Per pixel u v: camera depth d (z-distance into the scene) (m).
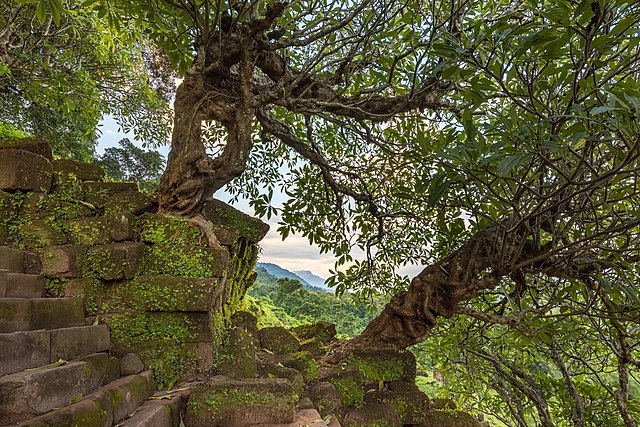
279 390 2.17
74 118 8.78
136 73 9.29
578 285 3.05
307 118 5.08
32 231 2.67
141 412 1.89
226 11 3.64
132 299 2.58
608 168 2.68
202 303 2.57
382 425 3.08
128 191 3.06
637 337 3.72
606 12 1.65
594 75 1.83
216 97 3.54
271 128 4.50
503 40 1.79
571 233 3.25
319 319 9.63
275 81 4.15
